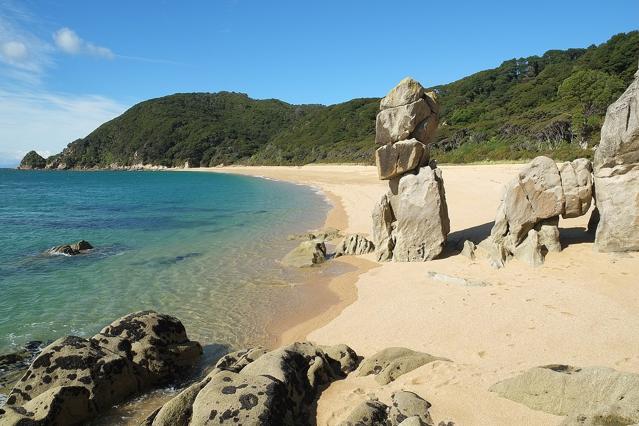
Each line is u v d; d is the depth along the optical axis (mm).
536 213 13641
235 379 6680
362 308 12055
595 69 72062
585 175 13367
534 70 106625
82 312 12648
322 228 24578
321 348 8656
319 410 6965
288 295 13906
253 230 25422
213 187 62875
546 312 9727
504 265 13461
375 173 62656
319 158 101500
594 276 11508
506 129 65250
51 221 29812
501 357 8055
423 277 13562
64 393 7391
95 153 174625
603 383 5719
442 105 102125
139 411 8008
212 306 13117
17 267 17453
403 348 8438
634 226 12469
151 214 33125
